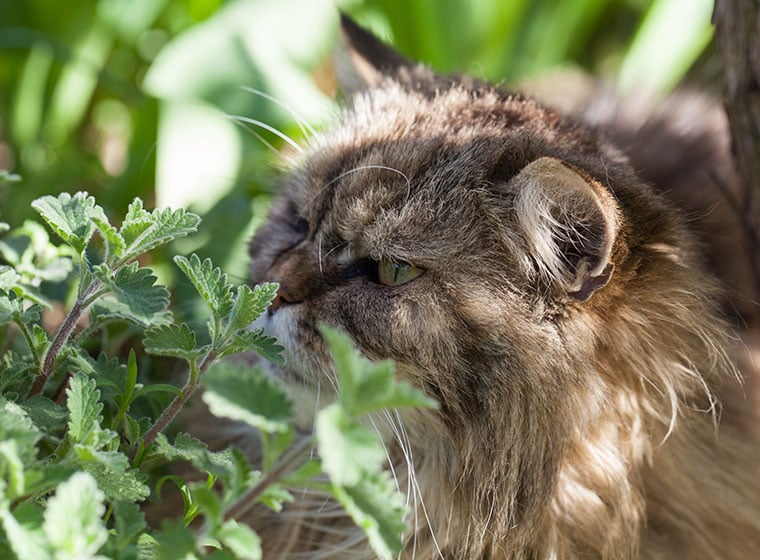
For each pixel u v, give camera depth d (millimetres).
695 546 1072
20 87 1359
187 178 1248
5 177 986
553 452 1040
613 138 1174
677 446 1064
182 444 949
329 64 1331
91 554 893
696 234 1088
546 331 1028
